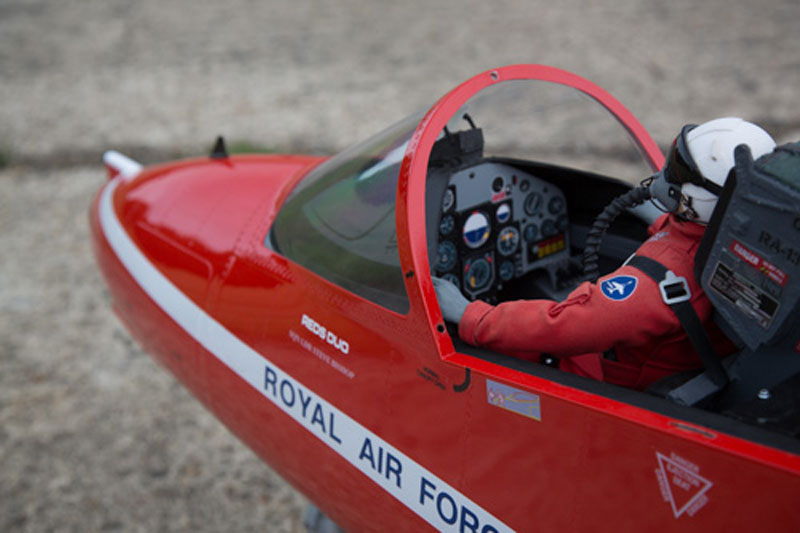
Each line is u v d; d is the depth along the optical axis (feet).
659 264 4.79
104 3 36.60
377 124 21.84
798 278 3.95
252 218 7.82
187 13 34.55
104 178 19.40
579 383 4.72
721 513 3.96
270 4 35.50
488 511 5.17
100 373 12.35
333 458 6.34
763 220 4.09
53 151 21.03
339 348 6.09
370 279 5.94
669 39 28.27
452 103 6.10
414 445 5.58
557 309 4.96
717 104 22.13
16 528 9.59
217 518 9.68
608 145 17.21
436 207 6.73
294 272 6.70
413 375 5.49
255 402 7.09
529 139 16.89
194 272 7.80
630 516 4.39
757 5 31.71
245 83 25.80
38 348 12.99
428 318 5.33
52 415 11.46
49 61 28.91
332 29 31.63
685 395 4.79
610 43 28.22
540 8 33.09
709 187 4.58
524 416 4.80
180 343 7.97
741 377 4.76
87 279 15.05
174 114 23.31
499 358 5.18
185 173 9.43
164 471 10.42
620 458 4.36
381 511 6.10
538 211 7.77
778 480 3.71
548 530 4.84
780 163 4.07
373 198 6.29
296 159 9.80
